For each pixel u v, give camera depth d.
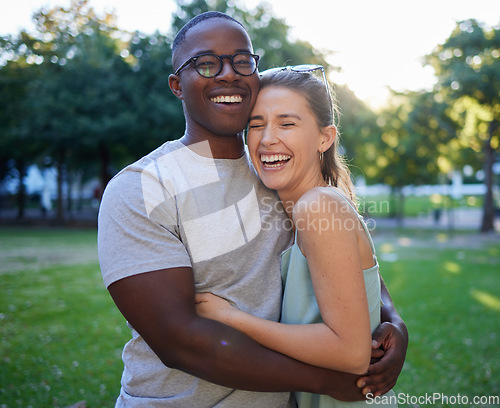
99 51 14.88
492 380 4.13
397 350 1.46
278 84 1.54
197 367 1.19
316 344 1.22
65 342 5.07
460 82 16.53
